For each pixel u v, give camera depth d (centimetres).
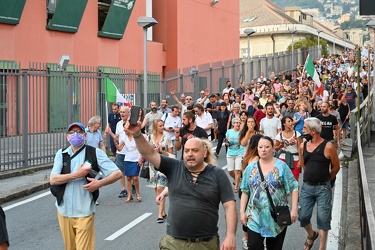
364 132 2162
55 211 1338
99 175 815
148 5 4225
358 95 2100
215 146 2466
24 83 1836
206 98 2555
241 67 4222
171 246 647
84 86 2155
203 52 4919
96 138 1434
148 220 1242
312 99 2530
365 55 4125
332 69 4941
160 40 4556
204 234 646
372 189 1461
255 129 1460
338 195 1422
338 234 1102
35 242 1073
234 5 5466
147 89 2680
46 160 1964
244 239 1003
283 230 841
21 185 1590
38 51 3069
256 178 833
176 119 1828
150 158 657
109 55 3719
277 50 10631
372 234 594
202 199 646
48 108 1962
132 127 637
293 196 842
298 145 1306
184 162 658
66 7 3177
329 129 1590
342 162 1908
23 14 2959
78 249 795
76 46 3391
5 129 1767
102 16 3825
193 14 4750
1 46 2830
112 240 1086
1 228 609
